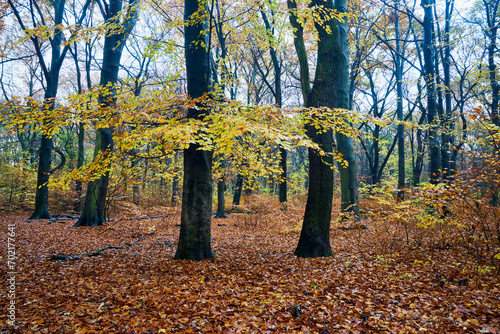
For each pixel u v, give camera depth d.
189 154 6.43
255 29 6.76
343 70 9.34
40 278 5.07
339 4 9.23
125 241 8.84
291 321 3.42
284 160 15.18
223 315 3.61
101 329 3.27
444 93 14.69
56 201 18.22
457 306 3.58
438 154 12.32
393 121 5.06
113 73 12.55
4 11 14.45
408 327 3.16
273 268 5.72
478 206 4.73
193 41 6.21
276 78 16.73
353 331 3.14
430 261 5.61
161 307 3.87
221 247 8.00
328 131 6.66
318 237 6.60
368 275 5.09
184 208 6.46
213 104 5.58
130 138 4.37
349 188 10.26
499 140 4.42
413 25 18.33
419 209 5.82
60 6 14.80
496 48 12.73
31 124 5.14
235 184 20.78
